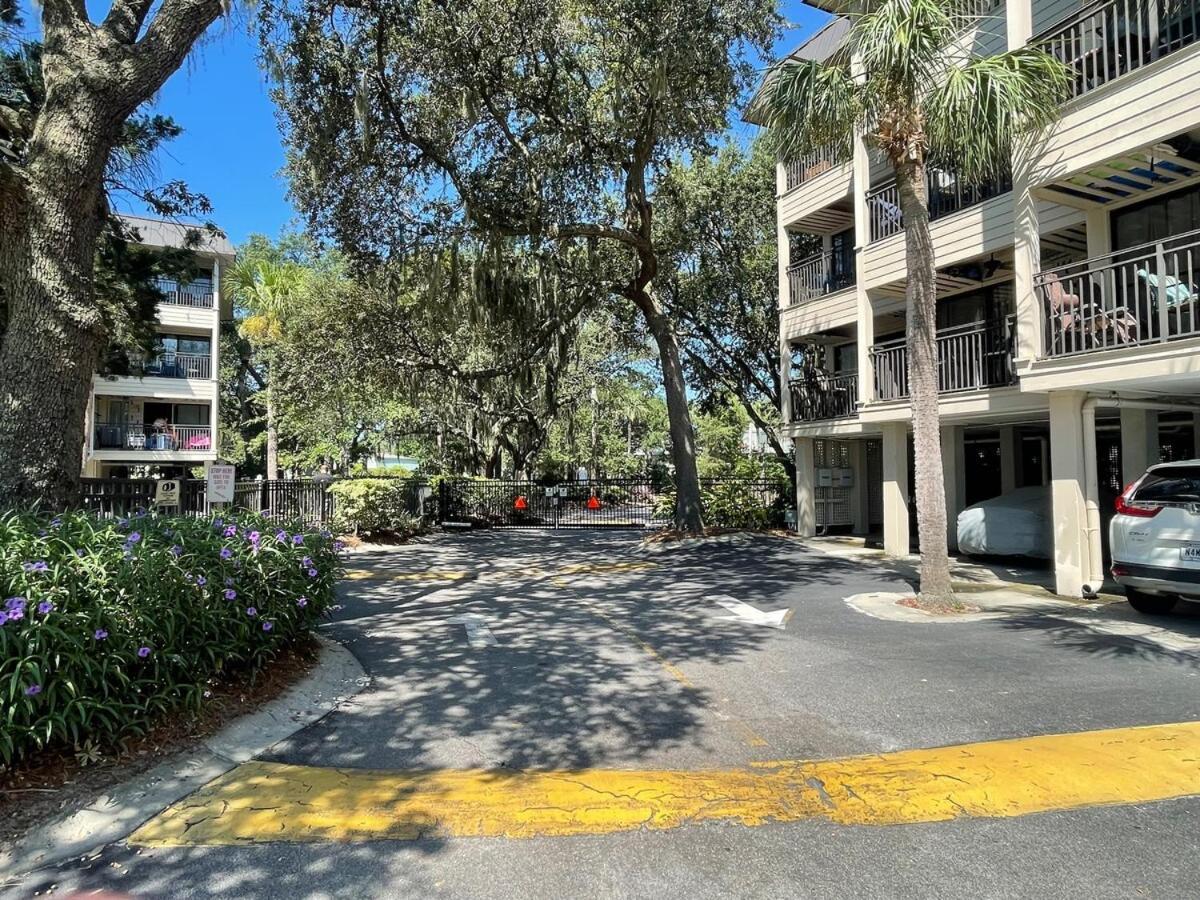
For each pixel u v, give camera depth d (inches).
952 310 620.1
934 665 253.0
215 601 194.4
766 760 173.6
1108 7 371.9
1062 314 386.0
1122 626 307.7
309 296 971.3
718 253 876.0
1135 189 403.5
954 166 374.6
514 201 638.5
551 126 614.9
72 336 263.3
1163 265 332.2
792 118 356.8
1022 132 343.0
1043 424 582.6
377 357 832.9
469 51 525.0
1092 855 131.6
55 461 257.3
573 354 1202.0
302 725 197.9
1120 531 318.7
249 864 129.2
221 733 182.1
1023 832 139.9
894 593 403.9
